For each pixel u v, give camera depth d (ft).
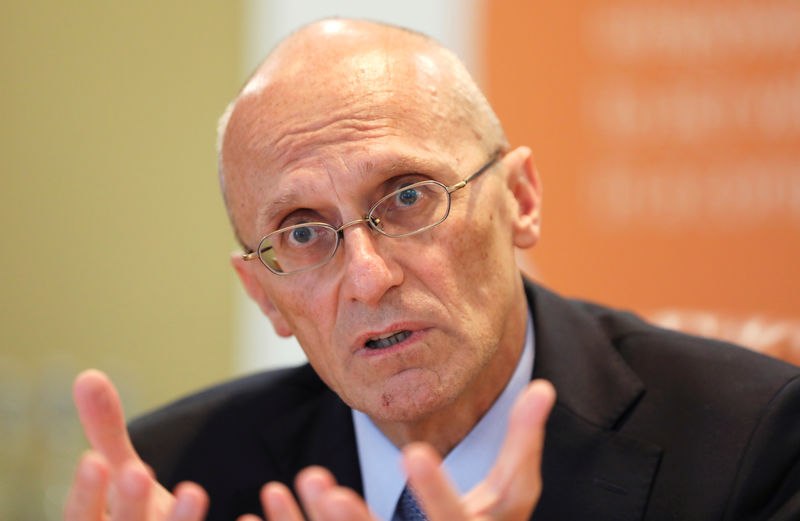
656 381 18.02
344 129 15.34
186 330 44.24
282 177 15.64
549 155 33.68
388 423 17.72
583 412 17.54
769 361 17.89
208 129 44.24
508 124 34.27
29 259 45.06
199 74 44.24
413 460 10.85
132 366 44.39
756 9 30.35
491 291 16.01
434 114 15.74
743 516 15.84
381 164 15.12
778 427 16.34
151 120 44.60
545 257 33.45
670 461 16.71
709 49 31.14
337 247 15.60
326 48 16.25
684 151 31.60
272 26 41.27
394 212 15.42
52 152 45.03
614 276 32.63
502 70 34.53
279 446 20.22
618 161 32.65
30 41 44.96
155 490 14.01
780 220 30.07
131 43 44.57
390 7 37.63
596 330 19.17
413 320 15.07
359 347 15.52
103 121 44.78
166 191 44.50
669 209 31.83
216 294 44.27
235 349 44.04
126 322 44.62
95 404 13.41
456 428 17.63
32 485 39.22
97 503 12.07
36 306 45.01
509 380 17.93
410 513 18.08
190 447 20.75
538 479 11.58
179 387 44.29
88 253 44.86
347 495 10.87
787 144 29.96
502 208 16.60
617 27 32.71
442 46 17.19
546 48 33.91
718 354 18.17
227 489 20.12
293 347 41.70
